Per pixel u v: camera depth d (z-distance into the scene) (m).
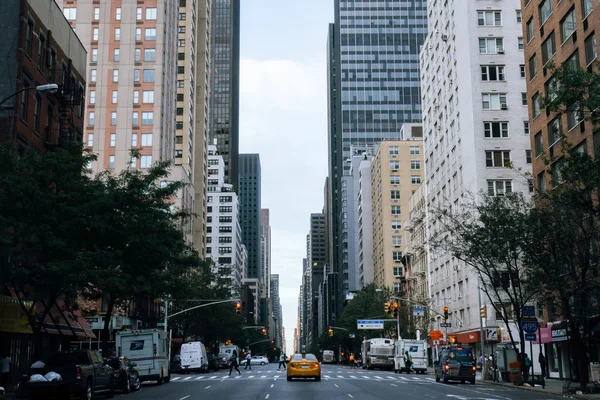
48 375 24.97
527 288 35.69
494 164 70.12
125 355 39.75
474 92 71.69
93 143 91.88
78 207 27.73
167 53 98.31
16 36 37.50
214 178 197.25
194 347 62.91
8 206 26.36
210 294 76.50
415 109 198.62
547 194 32.69
